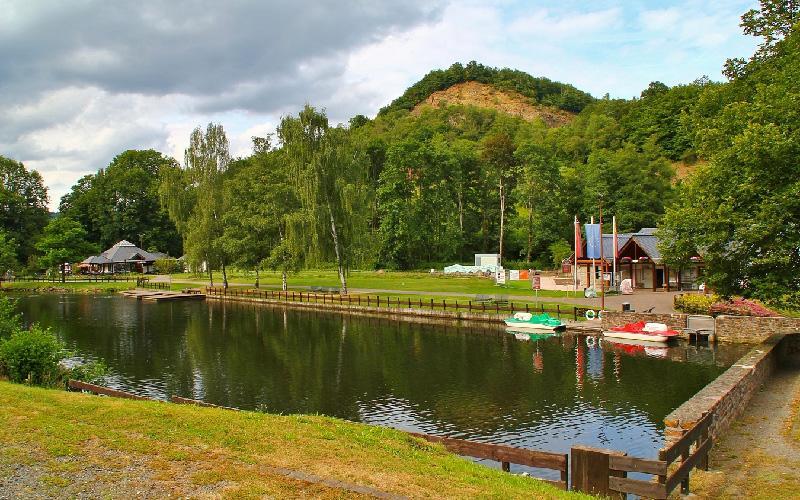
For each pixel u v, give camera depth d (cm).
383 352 3866
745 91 3866
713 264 2892
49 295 8650
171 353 3966
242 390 2938
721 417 1756
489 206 11294
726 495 1324
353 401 2697
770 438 1738
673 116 12500
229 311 6469
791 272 2642
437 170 10588
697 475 1450
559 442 2078
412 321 5247
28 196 12962
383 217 10506
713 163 2911
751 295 2778
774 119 2766
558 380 2961
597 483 1175
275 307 6794
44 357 2370
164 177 8506
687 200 3092
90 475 1045
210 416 1448
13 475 1043
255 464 1114
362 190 6769
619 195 9500
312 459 1160
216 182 8038
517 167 10794
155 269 12300
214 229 8125
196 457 1138
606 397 2630
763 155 2539
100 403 1552
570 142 14300
